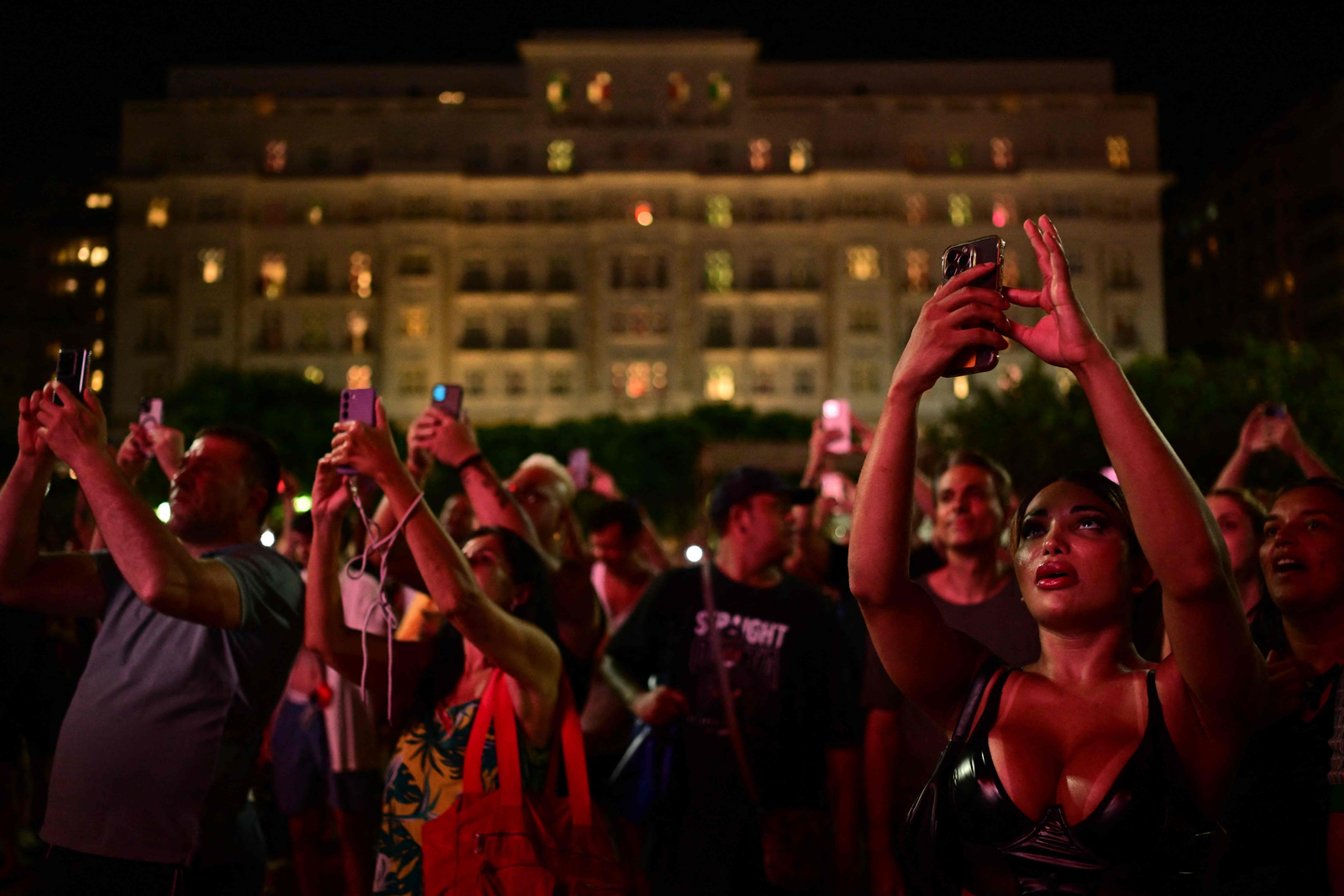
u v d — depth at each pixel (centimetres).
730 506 418
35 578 321
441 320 6269
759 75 6681
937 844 218
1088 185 6341
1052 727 214
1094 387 197
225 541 355
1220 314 7800
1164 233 8500
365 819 594
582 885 306
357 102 6525
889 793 375
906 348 213
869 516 217
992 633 387
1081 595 216
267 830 683
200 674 317
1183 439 3198
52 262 7306
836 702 395
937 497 409
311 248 6394
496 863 298
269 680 330
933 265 6300
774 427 5472
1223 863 287
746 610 407
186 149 6500
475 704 329
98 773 309
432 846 304
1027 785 208
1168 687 209
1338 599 306
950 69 6650
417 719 339
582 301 6334
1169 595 197
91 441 288
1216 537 194
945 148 6488
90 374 295
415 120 6500
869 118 6462
